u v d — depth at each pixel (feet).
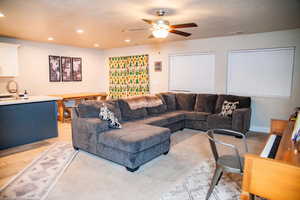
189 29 13.84
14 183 8.01
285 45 14.23
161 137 10.15
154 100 15.78
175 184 7.98
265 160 4.11
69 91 21.81
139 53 21.76
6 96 15.88
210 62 17.70
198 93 18.37
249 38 15.53
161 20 9.84
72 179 8.35
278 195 4.05
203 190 7.57
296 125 6.46
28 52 18.17
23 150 11.59
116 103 13.20
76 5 9.05
